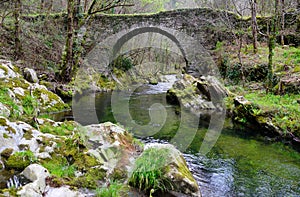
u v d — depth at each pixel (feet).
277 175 14.46
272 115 21.80
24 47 35.01
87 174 11.94
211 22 46.96
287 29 42.65
